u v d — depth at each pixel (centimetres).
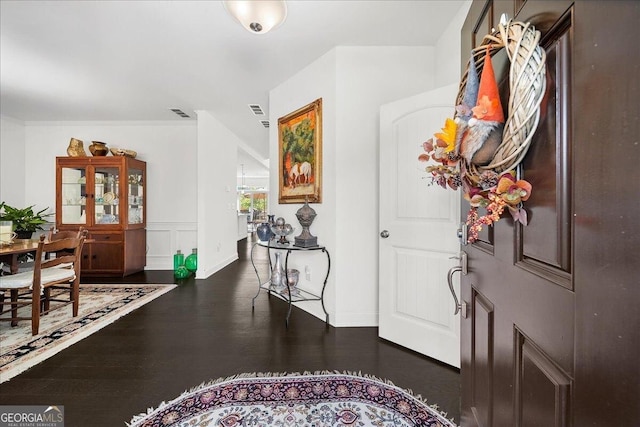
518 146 60
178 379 169
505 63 68
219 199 455
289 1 188
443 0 189
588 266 44
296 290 272
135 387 162
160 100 361
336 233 243
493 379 83
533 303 61
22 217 387
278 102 317
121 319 258
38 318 225
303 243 250
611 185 40
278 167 315
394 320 214
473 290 101
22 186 443
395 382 167
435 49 237
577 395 46
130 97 351
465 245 109
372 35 226
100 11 197
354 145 242
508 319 73
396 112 210
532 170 61
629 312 38
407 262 206
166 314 270
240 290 347
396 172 211
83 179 412
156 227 456
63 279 251
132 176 427
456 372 177
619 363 39
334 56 242
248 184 1263
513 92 60
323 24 213
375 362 188
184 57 258
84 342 214
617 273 39
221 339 220
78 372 176
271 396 155
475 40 102
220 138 455
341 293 244
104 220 410
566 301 49
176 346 209
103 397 153
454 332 183
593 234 43
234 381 168
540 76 55
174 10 197
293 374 175
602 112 42
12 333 228
